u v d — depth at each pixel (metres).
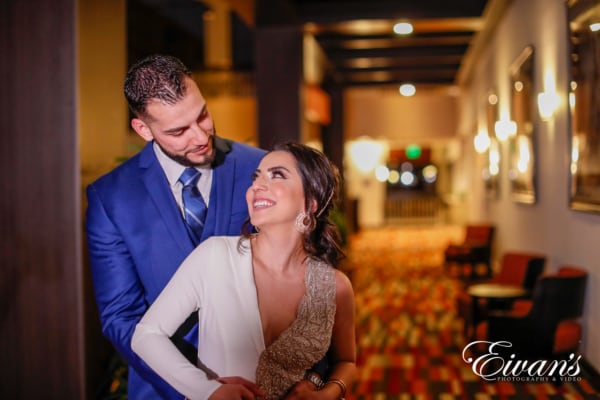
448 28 9.53
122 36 4.04
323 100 13.77
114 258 1.83
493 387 4.49
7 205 3.39
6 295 3.38
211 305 1.52
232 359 1.52
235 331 1.52
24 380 3.37
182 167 1.84
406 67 13.42
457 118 17.31
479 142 11.54
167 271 1.82
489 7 8.15
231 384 1.43
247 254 1.57
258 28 9.70
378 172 19.27
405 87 15.39
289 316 1.57
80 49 3.39
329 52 12.15
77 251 3.35
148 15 14.66
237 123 14.38
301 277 1.59
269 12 8.70
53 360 3.35
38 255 3.37
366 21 9.22
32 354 3.37
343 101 15.33
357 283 9.21
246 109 14.37
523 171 6.94
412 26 9.43
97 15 3.62
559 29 5.25
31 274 3.37
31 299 3.37
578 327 4.57
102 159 3.68
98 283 1.85
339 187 1.67
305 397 1.51
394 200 20.41
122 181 1.85
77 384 3.34
